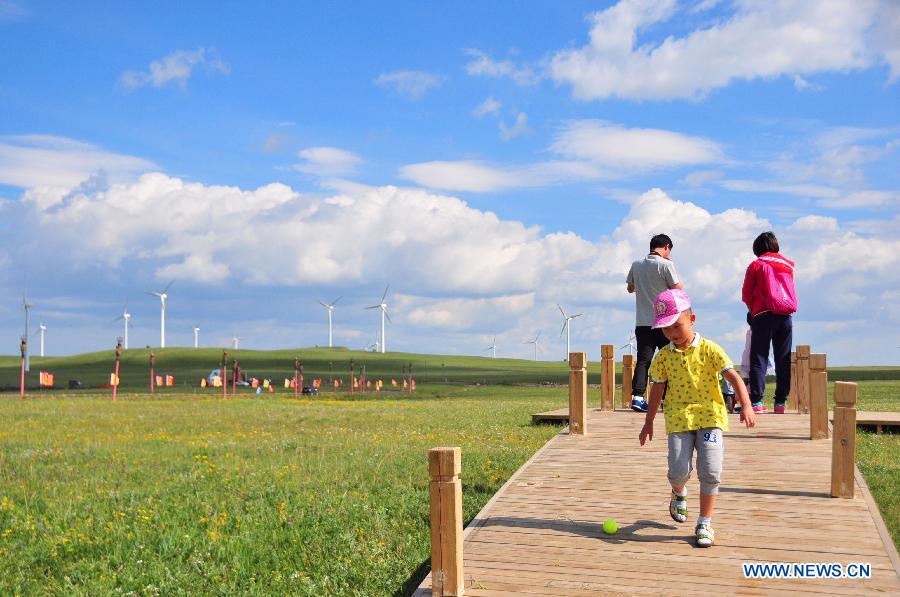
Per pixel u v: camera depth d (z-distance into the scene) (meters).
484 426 20.19
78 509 10.91
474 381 89.12
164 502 11.23
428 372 123.50
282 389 69.25
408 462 14.57
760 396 13.66
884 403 23.84
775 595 6.28
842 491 8.58
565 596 6.42
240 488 12.20
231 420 24.73
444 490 6.55
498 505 8.85
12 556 8.85
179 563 8.51
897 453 13.16
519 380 90.81
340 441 18.23
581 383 12.55
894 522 9.12
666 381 7.84
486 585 6.68
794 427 12.44
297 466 14.35
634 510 8.48
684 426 7.53
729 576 6.67
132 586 7.94
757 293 13.48
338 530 9.61
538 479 9.85
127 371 113.88
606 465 10.41
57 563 8.63
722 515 8.16
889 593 6.26
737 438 11.63
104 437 19.98
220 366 125.25
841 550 7.12
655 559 7.10
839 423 8.63
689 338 7.66
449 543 6.53
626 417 14.40
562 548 7.47
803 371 14.22
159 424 23.67
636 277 13.71
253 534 9.49
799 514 8.09
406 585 7.93
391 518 10.30
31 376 100.12
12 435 20.53
